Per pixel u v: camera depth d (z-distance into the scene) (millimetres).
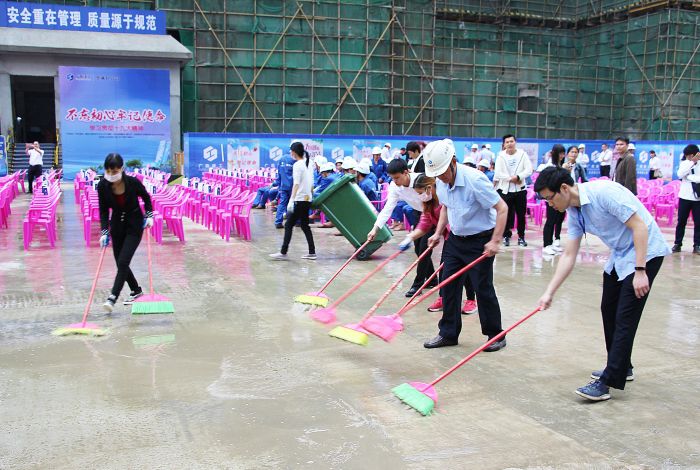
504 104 29703
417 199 5930
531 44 34219
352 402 3832
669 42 29062
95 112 22203
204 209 11602
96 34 22547
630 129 31031
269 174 17938
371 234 6105
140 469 3020
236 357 4609
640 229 3641
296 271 7750
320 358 4621
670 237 11438
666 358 4719
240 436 3369
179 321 5516
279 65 26281
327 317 5312
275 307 6020
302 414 3650
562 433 3445
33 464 3059
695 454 3227
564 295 6680
